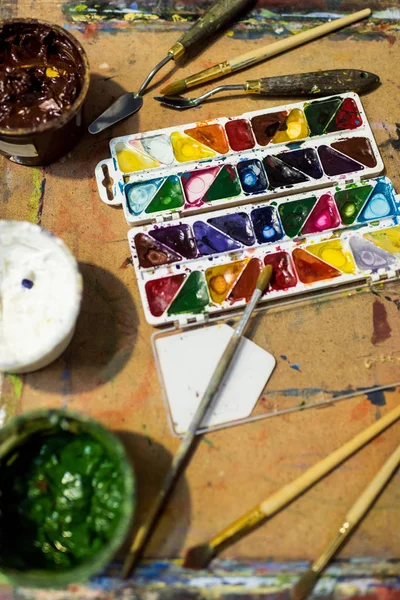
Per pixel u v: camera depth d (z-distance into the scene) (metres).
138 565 1.34
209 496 1.39
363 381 1.49
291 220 1.57
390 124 1.68
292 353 1.50
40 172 1.60
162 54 1.71
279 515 1.38
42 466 1.32
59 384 1.46
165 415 1.45
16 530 1.27
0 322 1.44
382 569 1.36
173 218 1.55
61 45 1.51
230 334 1.50
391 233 1.57
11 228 1.38
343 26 1.74
